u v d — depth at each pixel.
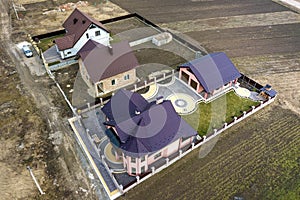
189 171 23.78
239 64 37.66
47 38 43.34
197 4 56.34
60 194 21.94
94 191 22.22
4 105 30.27
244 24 48.44
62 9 51.84
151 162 23.70
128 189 22.25
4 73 35.38
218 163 24.45
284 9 54.34
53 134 26.98
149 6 55.28
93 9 53.16
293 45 42.12
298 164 24.42
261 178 23.27
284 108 30.44
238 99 31.48
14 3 54.41
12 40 42.69
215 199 21.70
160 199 21.66
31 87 33.09
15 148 25.48
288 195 22.08
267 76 35.34
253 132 27.50
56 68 36.53
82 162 24.42
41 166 23.98
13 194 21.72
